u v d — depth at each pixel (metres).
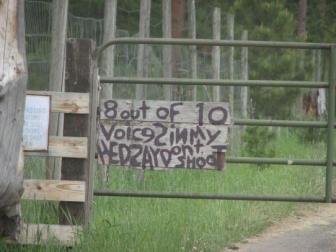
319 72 51.81
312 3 78.38
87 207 17.27
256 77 34.97
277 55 35.09
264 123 17.23
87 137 17.17
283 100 34.53
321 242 20.03
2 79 13.58
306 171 30.20
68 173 17.25
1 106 13.60
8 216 16.16
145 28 25.69
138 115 17.30
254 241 19.83
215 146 17.20
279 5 36.44
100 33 28.28
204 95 39.28
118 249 16.62
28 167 19.98
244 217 21.42
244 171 29.30
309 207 25.16
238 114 39.97
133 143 17.33
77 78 17.20
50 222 17.64
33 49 25.94
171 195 17.41
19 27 14.16
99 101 17.30
